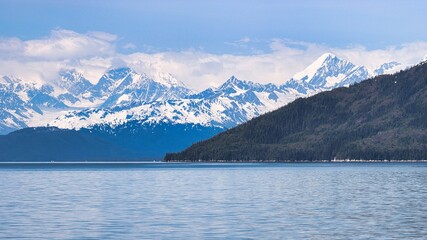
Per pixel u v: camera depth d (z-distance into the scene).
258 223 145.00
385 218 151.38
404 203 182.38
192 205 182.62
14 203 190.12
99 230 136.38
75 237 128.12
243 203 187.38
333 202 187.88
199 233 132.12
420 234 129.25
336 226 140.00
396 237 126.12
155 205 183.12
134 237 128.00
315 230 135.00
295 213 162.12
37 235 130.50
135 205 183.50
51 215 160.25
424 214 157.75
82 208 175.88
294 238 125.88
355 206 176.38
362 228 137.00
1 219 152.88
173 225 142.88
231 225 142.38
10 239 126.19
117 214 162.12
